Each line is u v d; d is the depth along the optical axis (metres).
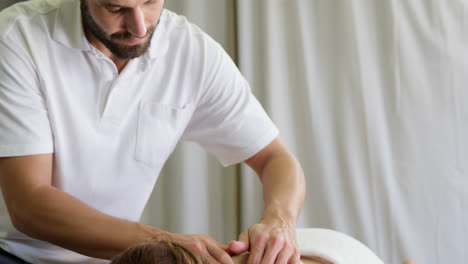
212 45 1.20
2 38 0.97
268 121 1.25
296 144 2.32
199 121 1.24
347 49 2.25
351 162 2.28
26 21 1.01
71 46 1.02
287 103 2.31
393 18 2.21
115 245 0.90
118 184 1.12
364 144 2.27
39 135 0.97
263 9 2.27
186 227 2.30
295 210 1.06
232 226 2.37
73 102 1.04
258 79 2.32
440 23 2.18
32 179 0.94
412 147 2.24
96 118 1.07
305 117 2.30
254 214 2.34
